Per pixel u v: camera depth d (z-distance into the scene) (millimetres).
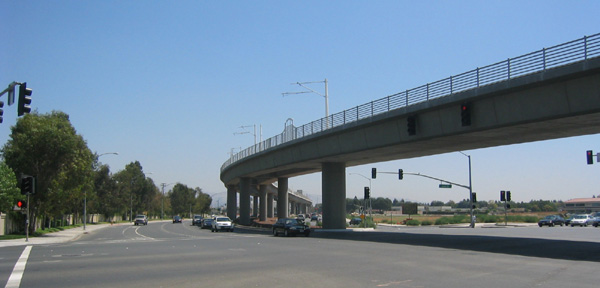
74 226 81250
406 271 17016
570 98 25422
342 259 21391
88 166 50031
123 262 20250
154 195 138125
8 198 37500
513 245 29781
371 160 52688
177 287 13555
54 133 44625
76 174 46906
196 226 81812
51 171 45344
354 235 44594
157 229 67000
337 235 44844
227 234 49562
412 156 48125
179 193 171750
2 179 37938
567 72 24656
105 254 24344
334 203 53125
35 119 46344
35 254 24531
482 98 30266
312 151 51219
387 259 21359
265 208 105250
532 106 27359
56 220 73812
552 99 26281
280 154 59688
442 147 40531
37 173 44781
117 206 105688
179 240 37812
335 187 53281
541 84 26453
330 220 52969
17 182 43625
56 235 47156
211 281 14672
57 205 47188
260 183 97188
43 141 44188
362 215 65500
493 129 30484
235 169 83875
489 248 27547
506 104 28844
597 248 27297
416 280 14836
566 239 35531
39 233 47469
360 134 42906
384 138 39750
